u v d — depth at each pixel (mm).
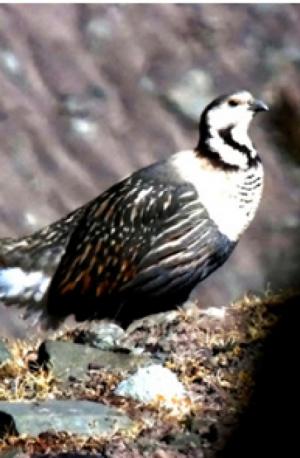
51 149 27219
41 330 13664
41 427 10336
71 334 12828
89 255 13414
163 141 28594
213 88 30219
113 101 29078
